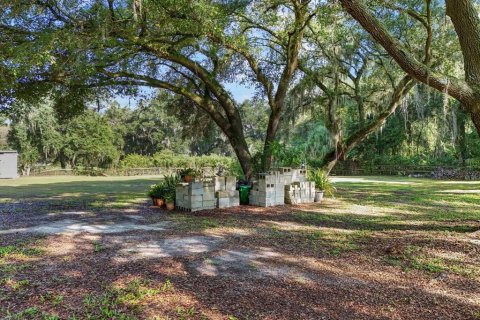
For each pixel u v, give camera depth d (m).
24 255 4.57
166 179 9.58
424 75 5.40
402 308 2.96
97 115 35.44
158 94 14.01
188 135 15.34
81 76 9.01
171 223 6.89
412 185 16.75
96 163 35.81
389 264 4.15
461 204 9.62
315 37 11.15
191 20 7.68
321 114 15.54
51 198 11.45
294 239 5.48
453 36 10.09
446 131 22.25
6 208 9.04
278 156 11.11
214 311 2.89
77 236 5.74
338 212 8.24
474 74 5.34
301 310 2.92
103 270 3.95
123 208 8.94
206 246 5.07
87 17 7.71
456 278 3.66
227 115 11.55
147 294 3.24
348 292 3.31
